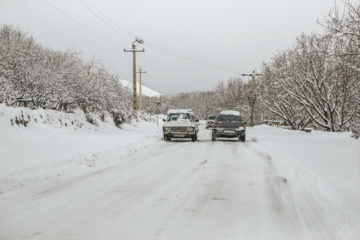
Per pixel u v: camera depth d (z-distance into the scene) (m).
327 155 12.11
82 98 25.19
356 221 4.72
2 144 13.40
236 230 4.65
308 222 4.99
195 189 7.34
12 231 4.54
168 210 5.63
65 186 7.61
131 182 8.12
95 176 8.95
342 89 27.72
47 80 20.80
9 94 19.56
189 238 4.32
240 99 63.66
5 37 25.06
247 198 6.51
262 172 9.59
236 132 20.86
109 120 30.95
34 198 6.44
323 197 6.23
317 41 28.33
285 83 33.34
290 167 10.02
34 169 9.33
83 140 17.47
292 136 24.66
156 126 47.69
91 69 28.70
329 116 29.67
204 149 16.30
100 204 6.00
